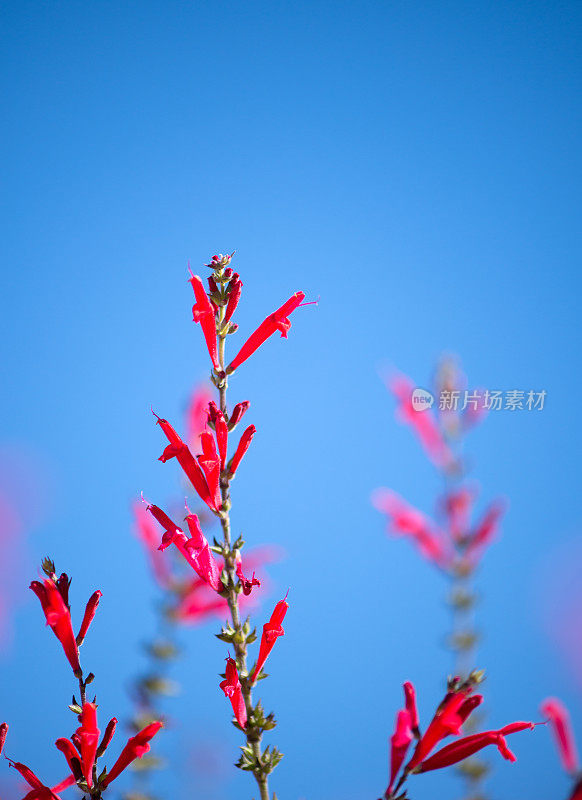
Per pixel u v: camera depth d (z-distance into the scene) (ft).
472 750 2.80
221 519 2.89
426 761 2.80
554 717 2.71
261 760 2.81
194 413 3.32
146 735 2.85
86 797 2.83
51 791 2.84
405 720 2.82
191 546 2.89
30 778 2.85
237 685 2.85
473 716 3.11
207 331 2.94
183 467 2.92
